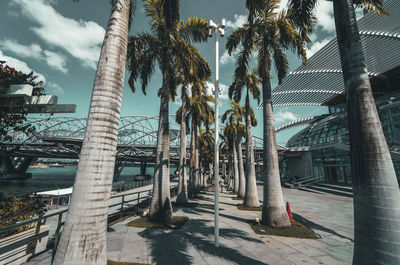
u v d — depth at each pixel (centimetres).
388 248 258
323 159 3200
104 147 358
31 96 764
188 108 1761
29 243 450
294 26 936
